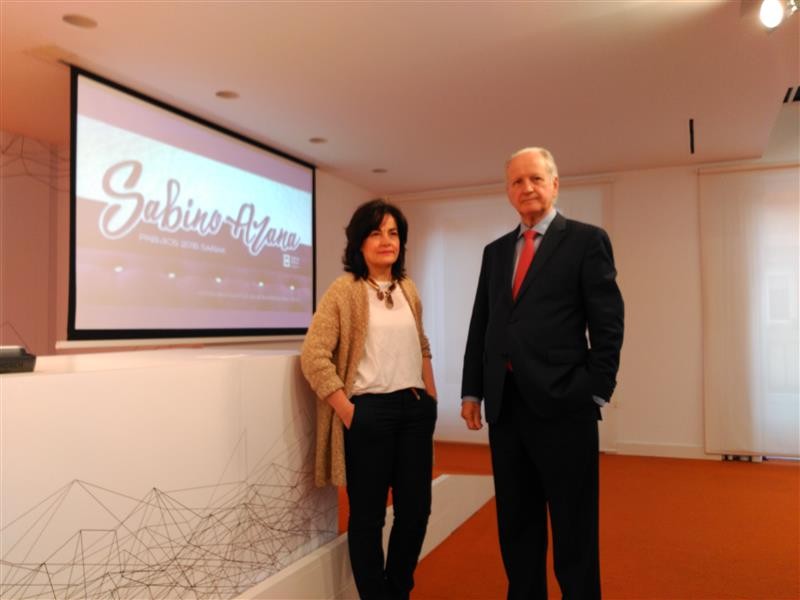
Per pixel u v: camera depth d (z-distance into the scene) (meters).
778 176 4.85
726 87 3.45
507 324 1.74
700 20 2.68
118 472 1.38
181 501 1.54
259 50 2.93
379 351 1.84
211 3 2.49
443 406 5.84
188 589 1.55
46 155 4.33
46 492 1.23
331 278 5.43
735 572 2.43
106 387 1.36
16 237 4.10
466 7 2.55
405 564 1.91
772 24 2.45
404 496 1.89
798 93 4.56
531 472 1.77
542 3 2.53
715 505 3.47
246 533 1.75
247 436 1.77
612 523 3.12
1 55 2.97
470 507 3.34
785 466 4.62
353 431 1.78
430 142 4.46
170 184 3.65
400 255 2.03
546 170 1.76
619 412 5.23
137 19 2.62
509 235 1.90
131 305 3.38
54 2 2.47
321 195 5.29
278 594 1.70
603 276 1.64
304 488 2.02
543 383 1.62
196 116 3.86
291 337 4.75
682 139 4.41
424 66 3.13
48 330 4.29
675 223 5.15
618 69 3.20
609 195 5.34
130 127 3.39
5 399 1.17
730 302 4.92
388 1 2.48
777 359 4.78
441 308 5.95
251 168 4.35
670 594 2.21
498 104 3.69
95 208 3.18
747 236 4.91
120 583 1.38
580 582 1.62
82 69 3.13
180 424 1.54
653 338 5.16
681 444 5.03
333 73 3.21
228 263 4.11
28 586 1.20
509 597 1.77
